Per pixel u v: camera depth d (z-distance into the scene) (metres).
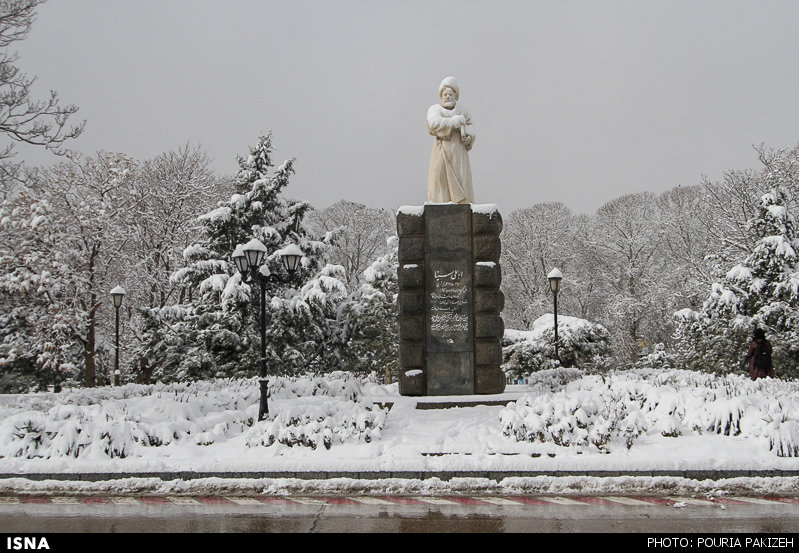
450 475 9.36
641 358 33.66
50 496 8.88
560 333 24.47
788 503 8.16
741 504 8.12
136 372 30.98
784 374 22.48
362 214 46.31
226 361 25.02
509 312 44.41
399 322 15.03
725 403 10.73
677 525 7.14
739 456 9.63
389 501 8.46
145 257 32.09
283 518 7.63
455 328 14.84
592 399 11.81
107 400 14.38
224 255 27.39
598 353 25.14
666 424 10.67
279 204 28.50
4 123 19.11
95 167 30.77
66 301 27.52
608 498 8.51
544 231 43.12
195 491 9.09
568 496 8.66
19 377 28.69
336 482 9.17
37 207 26.88
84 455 10.06
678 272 38.41
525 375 24.09
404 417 12.23
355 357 28.92
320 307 26.39
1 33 18.75
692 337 26.50
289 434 10.60
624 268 41.09
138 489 9.18
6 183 21.22
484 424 11.43
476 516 7.64
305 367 25.98
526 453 10.06
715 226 34.75
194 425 11.19
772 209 25.66
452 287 14.95
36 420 10.70
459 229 15.09
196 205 34.75
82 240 29.16
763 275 25.27
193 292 32.81
